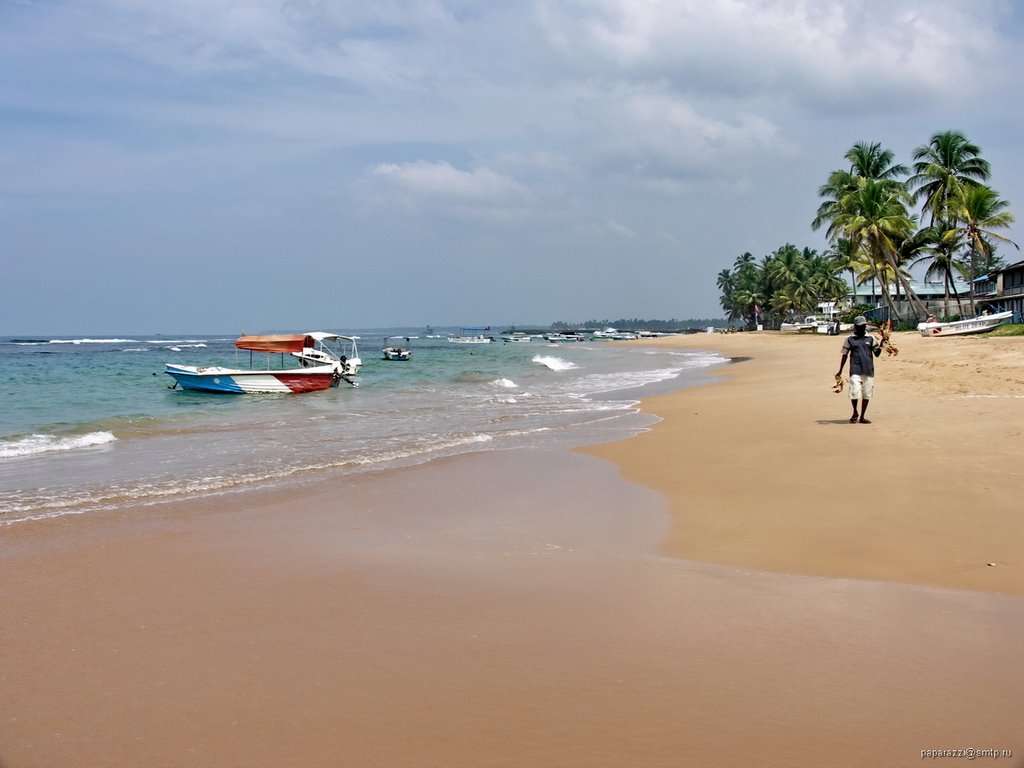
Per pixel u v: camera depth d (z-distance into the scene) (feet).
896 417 47.09
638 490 31.76
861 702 13.03
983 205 173.37
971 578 19.22
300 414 68.80
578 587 19.38
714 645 15.49
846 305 321.11
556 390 93.25
